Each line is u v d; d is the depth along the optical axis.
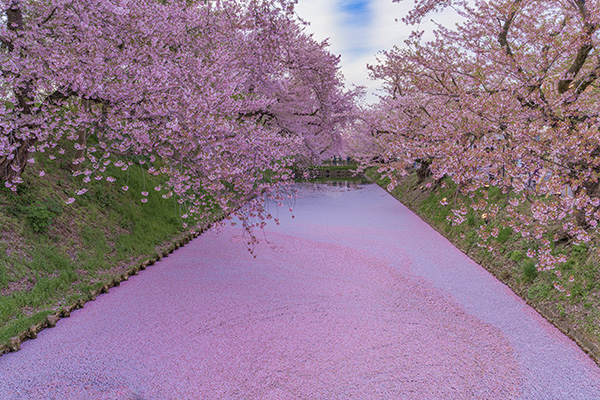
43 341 5.78
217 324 6.30
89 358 5.30
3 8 6.63
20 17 7.33
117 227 10.34
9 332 5.71
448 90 7.69
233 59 10.12
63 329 6.16
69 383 4.75
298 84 18.38
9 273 6.89
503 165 6.11
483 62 7.56
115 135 7.87
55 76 6.60
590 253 6.64
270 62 10.94
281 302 7.17
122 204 11.27
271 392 4.55
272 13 9.50
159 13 8.45
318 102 18.55
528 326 6.10
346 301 7.21
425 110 12.90
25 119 7.21
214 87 8.30
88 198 10.44
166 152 7.31
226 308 6.91
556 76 7.30
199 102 6.88
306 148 19.53
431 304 7.02
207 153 7.07
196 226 12.59
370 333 5.95
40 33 7.12
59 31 7.41
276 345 5.61
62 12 7.17
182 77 7.82
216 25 10.02
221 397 4.47
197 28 9.84
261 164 7.92
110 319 6.50
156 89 7.01
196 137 7.02
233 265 9.33
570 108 6.57
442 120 6.94
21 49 6.83
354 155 19.83
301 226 13.52
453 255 9.91
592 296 5.99
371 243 11.25
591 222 5.96
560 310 6.21
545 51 6.72
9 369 5.04
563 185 5.91
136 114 6.95
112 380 4.81
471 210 11.32
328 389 4.59
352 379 4.78
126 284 8.13
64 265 7.86
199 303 7.14
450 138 6.43
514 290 7.47
